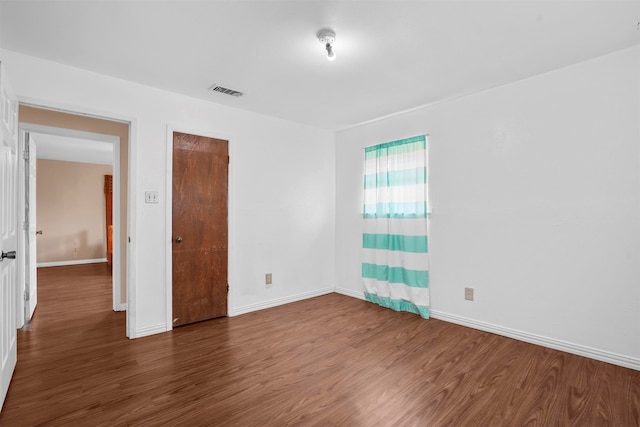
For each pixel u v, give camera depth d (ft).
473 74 8.72
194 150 10.48
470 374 7.21
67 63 8.13
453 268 10.58
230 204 11.28
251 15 6.13
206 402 6.18
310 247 13.83
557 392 6.47
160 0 5.68
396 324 10.48
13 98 6.95
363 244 13.35
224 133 11.13
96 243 22.68
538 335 8.77
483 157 9.86
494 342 8.96
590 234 7.95
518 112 9.12
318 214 14.15
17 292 9.94
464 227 10.30
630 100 7.40
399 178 11.94
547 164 8.61
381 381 6.94
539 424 5.52
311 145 13.89
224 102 10.90
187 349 8.55
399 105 11.14
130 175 9.26
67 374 7.20
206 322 10.64
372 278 13.01
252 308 11.89
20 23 6.40
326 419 5.68
